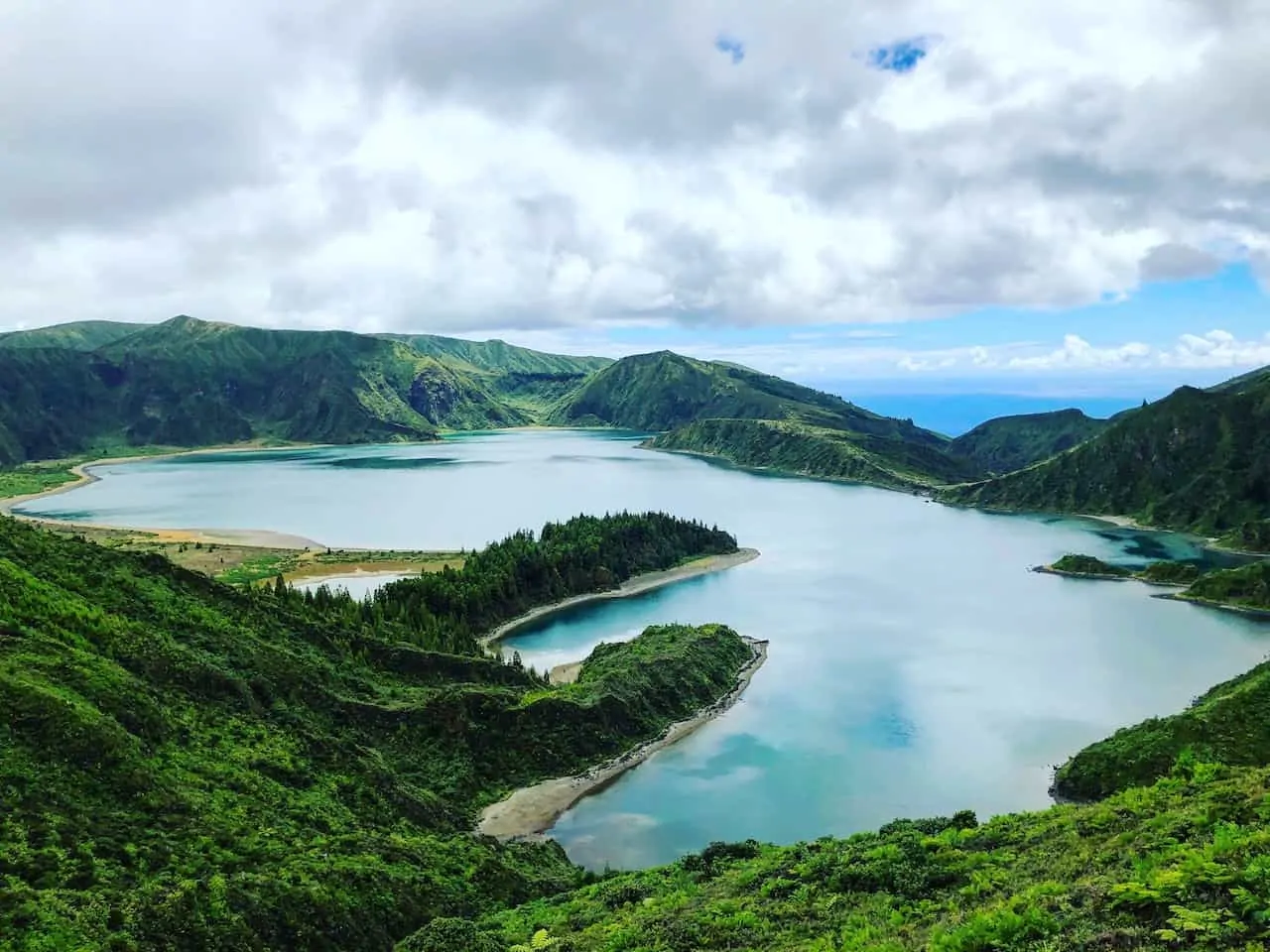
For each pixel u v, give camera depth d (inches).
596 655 5767.7
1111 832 1948.8
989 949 1353.3
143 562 4200.3
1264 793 1822.1
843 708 4992.6
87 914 2000.5
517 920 2448.3
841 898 1979.6
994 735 4581.7
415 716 4005.9
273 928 2214.6
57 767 2471.7
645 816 3747.5
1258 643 6304.1
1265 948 1119.0
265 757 3132.4
